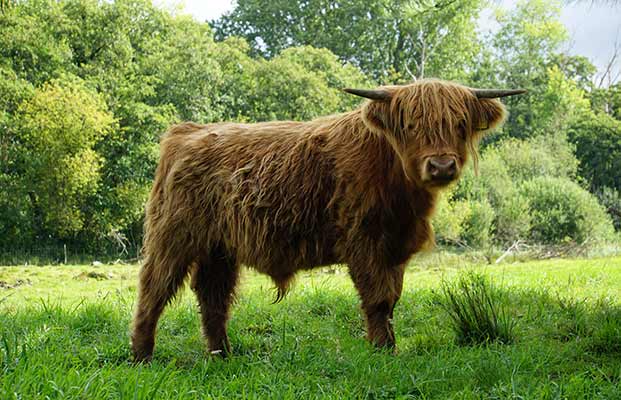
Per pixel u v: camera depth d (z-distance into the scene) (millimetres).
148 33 36625
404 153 5047
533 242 32938
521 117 51969
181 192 5668
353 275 5449
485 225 32125
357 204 5332
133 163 32250
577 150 47438
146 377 4148
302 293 8469
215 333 5793
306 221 5523
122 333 6246
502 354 5016
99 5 34156
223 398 3967
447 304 6715
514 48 57562
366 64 55844
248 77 38375
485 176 35156
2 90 29094
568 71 57500
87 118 28875
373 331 5438
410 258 5559
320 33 56250
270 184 5547
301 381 4496
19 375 3705
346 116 5660
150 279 5617
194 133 6016
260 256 5602
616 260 16953
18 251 30656
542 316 6812
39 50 31531
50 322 6664
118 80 33125
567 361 5121
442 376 4594
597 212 33875
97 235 32656
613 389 4191
